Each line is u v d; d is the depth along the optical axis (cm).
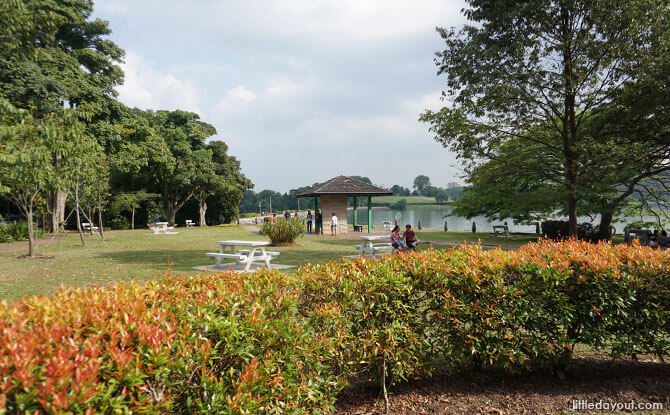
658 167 1495
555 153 1644
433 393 374
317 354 305
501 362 388
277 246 1953
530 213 2381
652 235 1730
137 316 240
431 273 380
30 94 2277
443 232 3098
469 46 1283
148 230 3506
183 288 336
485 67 1205
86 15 3109
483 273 383
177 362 215
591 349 463
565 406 340
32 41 1114
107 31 3195
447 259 425
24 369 168
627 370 410
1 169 1084
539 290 377
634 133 1261
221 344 259
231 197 5122
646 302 375
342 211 3109
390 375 372
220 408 233
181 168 4169
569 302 384
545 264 388
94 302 258
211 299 286
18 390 167
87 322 227
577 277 383
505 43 1262
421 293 380
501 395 366
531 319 374
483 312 368
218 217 5194
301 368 295
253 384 241
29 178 1098
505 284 391
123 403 189
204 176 4344
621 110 1205
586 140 1221
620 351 376
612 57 1136
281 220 2048
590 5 1135
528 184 1873
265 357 270
